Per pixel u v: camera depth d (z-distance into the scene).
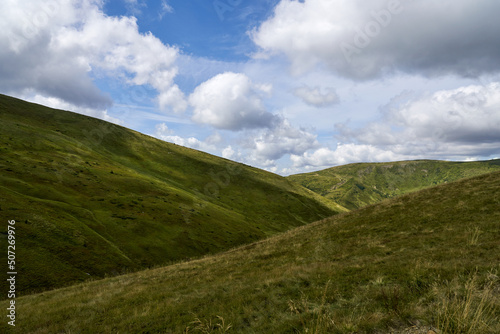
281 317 8.03
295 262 18.66
